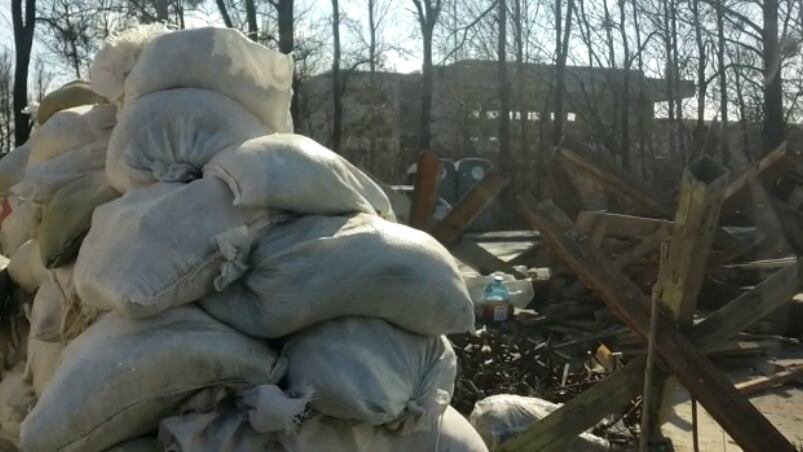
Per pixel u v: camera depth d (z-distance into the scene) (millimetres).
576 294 10469
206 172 2928
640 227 9008
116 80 3527
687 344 4938
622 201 11312
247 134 3162
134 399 2539
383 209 3209
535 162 25875
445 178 23484
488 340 7484
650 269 9398
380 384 2705
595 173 10211
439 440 2973
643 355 5004
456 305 2852
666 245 5094
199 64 3246
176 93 3199
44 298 3539
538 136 29984
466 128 31062
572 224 5434
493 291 8922
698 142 23438
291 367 2717
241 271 2676
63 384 2551
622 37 29453
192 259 2625
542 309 10359
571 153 10188
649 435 5469
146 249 2615
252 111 3355
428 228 9273
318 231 2768
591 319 10070
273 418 2500
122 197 3021
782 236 10336
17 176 4426
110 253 2662
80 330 3172
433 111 34969
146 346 2541
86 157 3549
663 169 23656
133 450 2639
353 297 2723
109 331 2650
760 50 22328
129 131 3146
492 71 30375
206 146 3078
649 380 4711
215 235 2668
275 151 2832
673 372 4938
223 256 2650
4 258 4285
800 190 9883
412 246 2830
